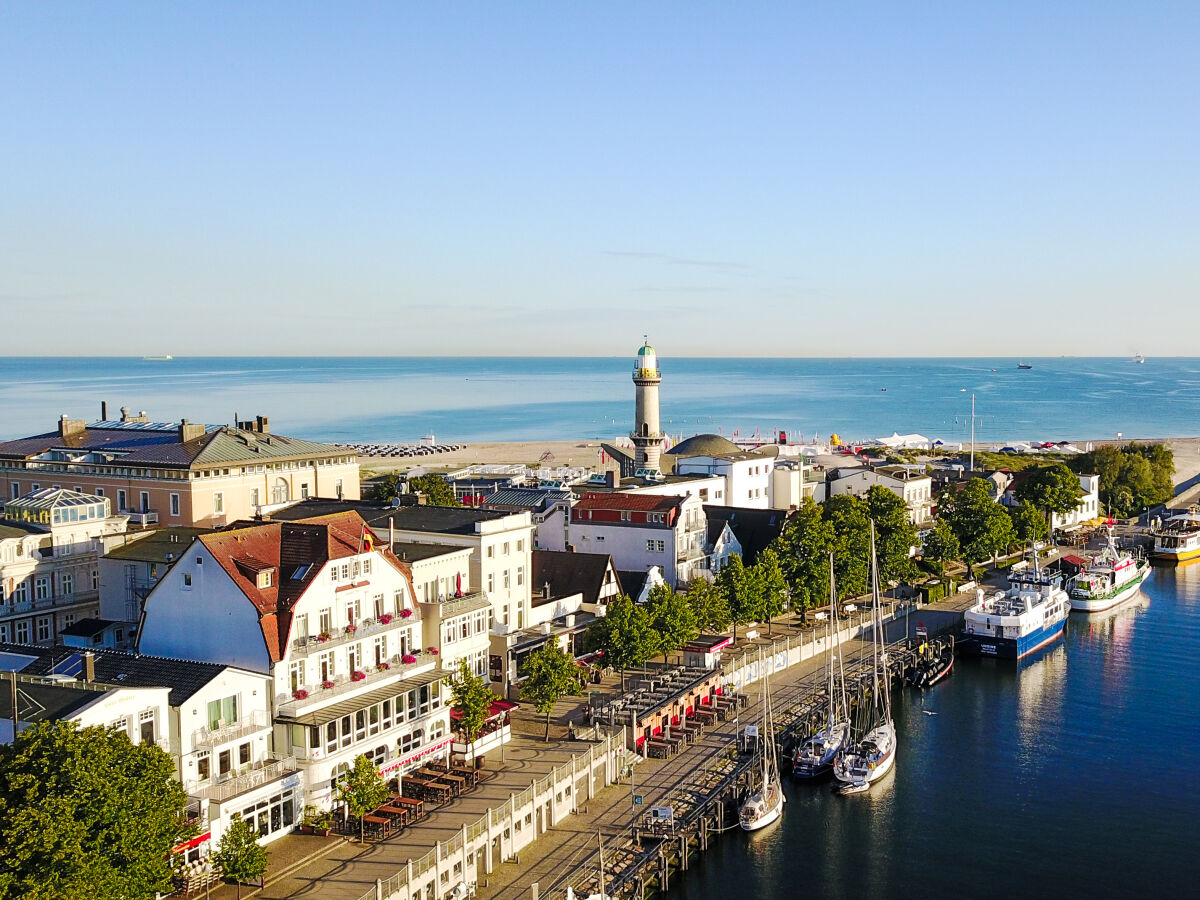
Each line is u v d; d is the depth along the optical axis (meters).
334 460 159.00
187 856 68.88
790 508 197.75
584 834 83.00
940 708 123.62
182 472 137.88
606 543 152.25
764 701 105.56
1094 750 109.69
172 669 76.06
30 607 107.06
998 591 172.25
